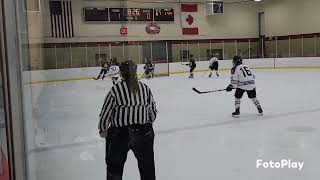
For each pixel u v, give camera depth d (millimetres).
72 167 3010
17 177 917
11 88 886
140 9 19969
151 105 2209
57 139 3820
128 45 19359
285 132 4715
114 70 11500
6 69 875
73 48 16953
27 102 1012
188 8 21438
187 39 21484
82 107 7059
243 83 5883
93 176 2873
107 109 2156
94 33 18172
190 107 7230
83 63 17156
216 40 22266
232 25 22672
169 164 3385
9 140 893
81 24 17844
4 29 864
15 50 907
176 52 21203
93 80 14352
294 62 17719
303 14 20312
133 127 2158
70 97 8734
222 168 3230
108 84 12617
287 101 7578
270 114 6133
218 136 4586
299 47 20719
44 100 3217
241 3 22812
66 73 13672
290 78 12789
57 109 6305
